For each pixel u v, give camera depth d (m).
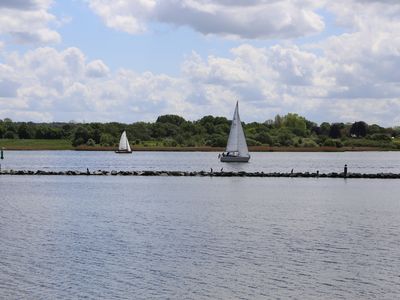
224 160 168.62
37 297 35.78
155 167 177.62
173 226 59.53
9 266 42.31
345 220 64.25
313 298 36.06
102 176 131.00
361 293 36.97
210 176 130.12
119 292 36.88
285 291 37.31
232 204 79.31
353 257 45.62
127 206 77.00
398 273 41.09
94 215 68.00
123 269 41.88
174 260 44.50
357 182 116.06
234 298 36.00
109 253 46.59
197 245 49.78
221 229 57.72
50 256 45.41
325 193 94.50
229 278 39.88
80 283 38.53
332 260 44.59
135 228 58.19
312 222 62.56
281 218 65.69
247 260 44.59
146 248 48.44
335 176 127.81
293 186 107.12
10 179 122.88
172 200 84.19
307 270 41.84
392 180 121.19
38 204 79.19
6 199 85.56
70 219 64.50
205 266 42.81
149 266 42.69
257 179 123.00
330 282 39.09
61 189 101.44
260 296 36.38
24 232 55.62
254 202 81.75
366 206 77.44
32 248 48.19
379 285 38.50
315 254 46.56
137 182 115.56
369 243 50.84
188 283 38.75
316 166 187.50
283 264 43.44
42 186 107.12
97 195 91.38
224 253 46.78
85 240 51.62
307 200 84.25
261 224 61.06
